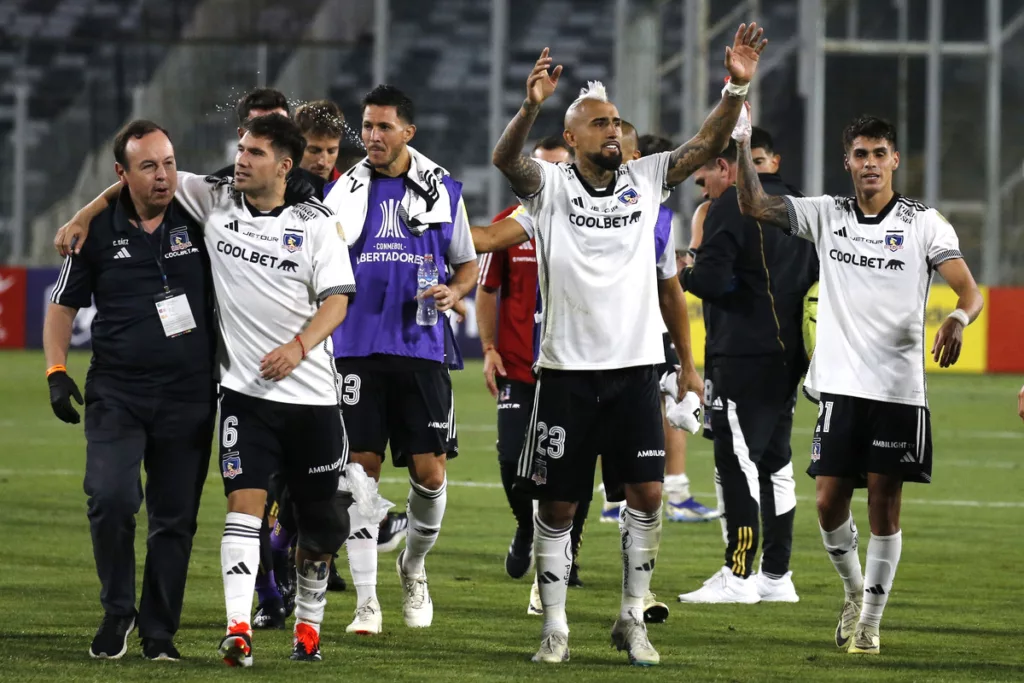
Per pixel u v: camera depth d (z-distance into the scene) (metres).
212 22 96.12
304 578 16.66
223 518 29.53
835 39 82.50
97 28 99.75
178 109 95.00
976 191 82.69
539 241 16.94
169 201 16.23
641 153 24.83
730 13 86.06
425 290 19.28
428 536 19.44
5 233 87.94
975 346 73.12
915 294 17.56
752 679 15.89
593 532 29.23
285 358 15.61
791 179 84.81
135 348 16.27
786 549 22.30
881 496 17.70
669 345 26.56
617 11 83.75
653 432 16.97
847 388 17.73
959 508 32.66
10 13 100.00
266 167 15.99
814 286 22.47
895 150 17.73
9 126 95.69
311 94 97.88
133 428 16.33
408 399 19.39
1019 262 82.62
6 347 79.00
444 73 96.69
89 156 93.50
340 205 19.34
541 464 17.00
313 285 16.25
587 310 16.78
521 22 98.62
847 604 18.45
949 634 19.16
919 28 82.06
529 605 20.86
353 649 17.47
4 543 25.66
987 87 82.19
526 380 22.12
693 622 20.17
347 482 17.05
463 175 93.00
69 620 18.75
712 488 36.31
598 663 16.83
